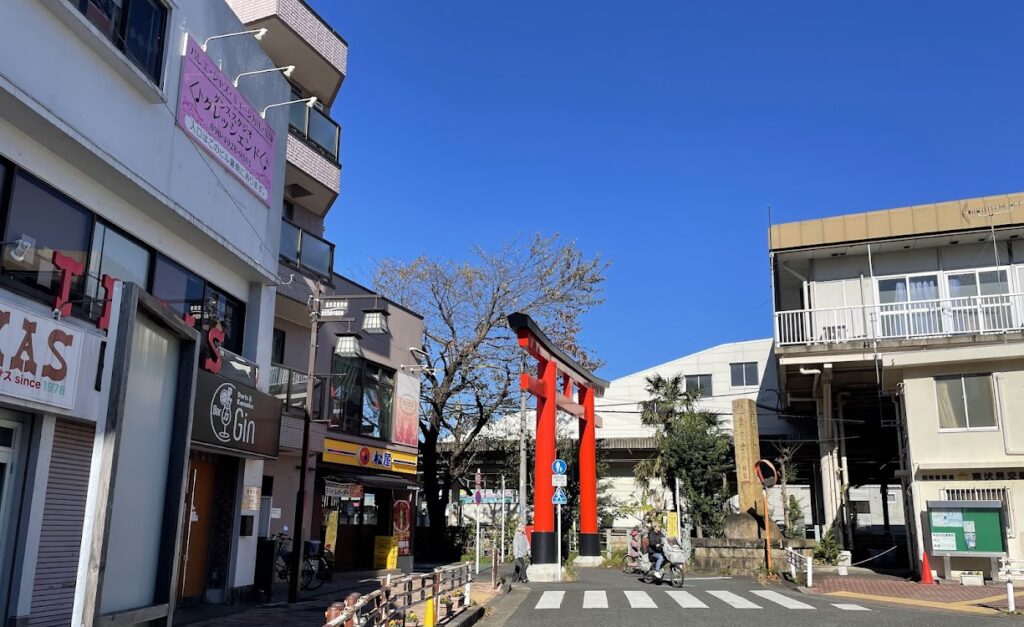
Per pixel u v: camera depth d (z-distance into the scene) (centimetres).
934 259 2577
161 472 635
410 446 2542
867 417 3275
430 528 3244
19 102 837
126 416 565
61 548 927
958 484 1931
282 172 1619
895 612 1311
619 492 3988
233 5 2016
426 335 3303
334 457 2109
